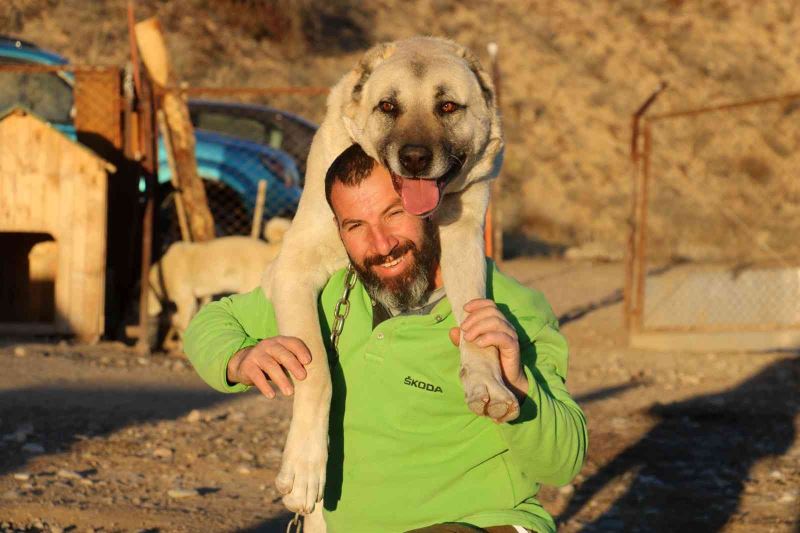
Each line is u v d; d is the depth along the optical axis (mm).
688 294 16531
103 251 11750
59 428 8344
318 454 3688
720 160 29953
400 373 3637
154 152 12328
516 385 3344
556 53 35875
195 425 8633
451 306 3789
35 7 30078
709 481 7707
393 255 3670
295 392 3775
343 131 4684
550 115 31938
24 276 12188
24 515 6387
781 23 38438
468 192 4605
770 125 31625
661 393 10422
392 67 4562
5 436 8016
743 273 17109
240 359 3609
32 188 11617
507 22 37812
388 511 3662
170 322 11820
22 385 9539
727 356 12406
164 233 13812
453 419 3637
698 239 24766
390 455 3654
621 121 31891
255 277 11438
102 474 7320
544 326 3762
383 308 3777
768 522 6797
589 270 19703
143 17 30844
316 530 4398
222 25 32250
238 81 29578
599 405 9898
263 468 7625
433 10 37969
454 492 3627
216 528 6344
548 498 7328
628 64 35406
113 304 12367
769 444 8695
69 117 14164
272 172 14336
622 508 7117
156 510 6637
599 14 38500
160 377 10336
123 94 12664
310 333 3877
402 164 4422
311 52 33000
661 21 38188
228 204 14453
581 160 29656
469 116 4539
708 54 36219
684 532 6645
